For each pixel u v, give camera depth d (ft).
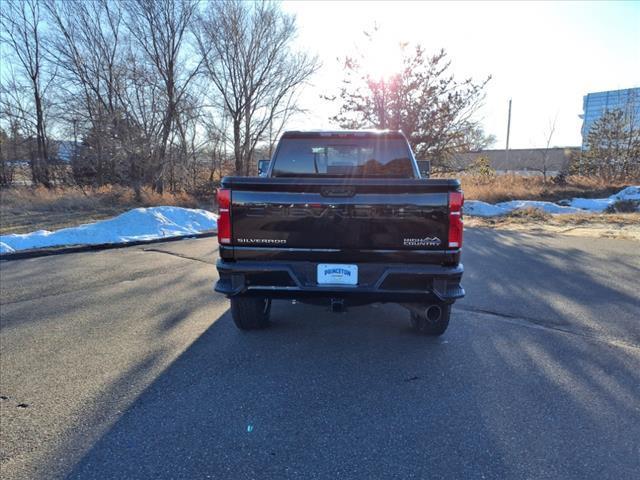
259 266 11.94
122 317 16.39
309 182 11.63
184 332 14.78
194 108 75.97
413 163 16.48
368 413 9.61
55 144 85.66
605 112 108.88
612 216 48.14
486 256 28.27
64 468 7.82
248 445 8.48
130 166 69.36
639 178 87.86
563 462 7.89
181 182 81.10
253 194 11.86
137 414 9.61
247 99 90.38
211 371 11.74
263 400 10.20
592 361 12.26
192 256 29.07
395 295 11.75
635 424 9.10
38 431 8.96
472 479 7.48
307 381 11.14
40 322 15.84
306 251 11.89
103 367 12.01
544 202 62.23
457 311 16.85
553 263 25.82
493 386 10.82
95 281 22.13
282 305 18.06
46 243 31.24
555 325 15.24
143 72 72.59
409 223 11.57
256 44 88.28
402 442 8.55
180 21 75.77
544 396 10.30
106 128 70.54
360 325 15.42
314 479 7.51
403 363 12.20
